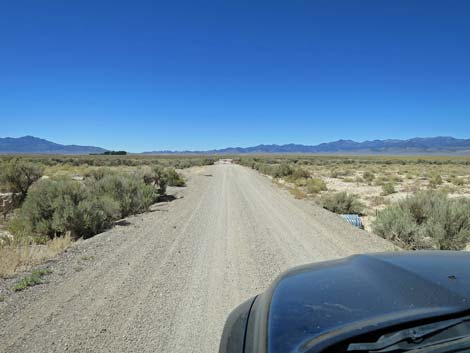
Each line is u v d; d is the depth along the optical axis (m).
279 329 2.13
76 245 9.66
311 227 12.10
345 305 2.22
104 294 6.16
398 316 1.96
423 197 12.34
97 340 4.61
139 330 4.88
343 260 3.30
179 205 17.80
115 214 13.91
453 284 2.28
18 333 4.80
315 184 29.89
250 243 9.85
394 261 2.90
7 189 19.62
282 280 2.96
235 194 22.39
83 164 71.38
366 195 25.91
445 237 9.91
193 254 8.77
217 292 6.27
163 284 6.67
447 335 1.85
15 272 7.36
